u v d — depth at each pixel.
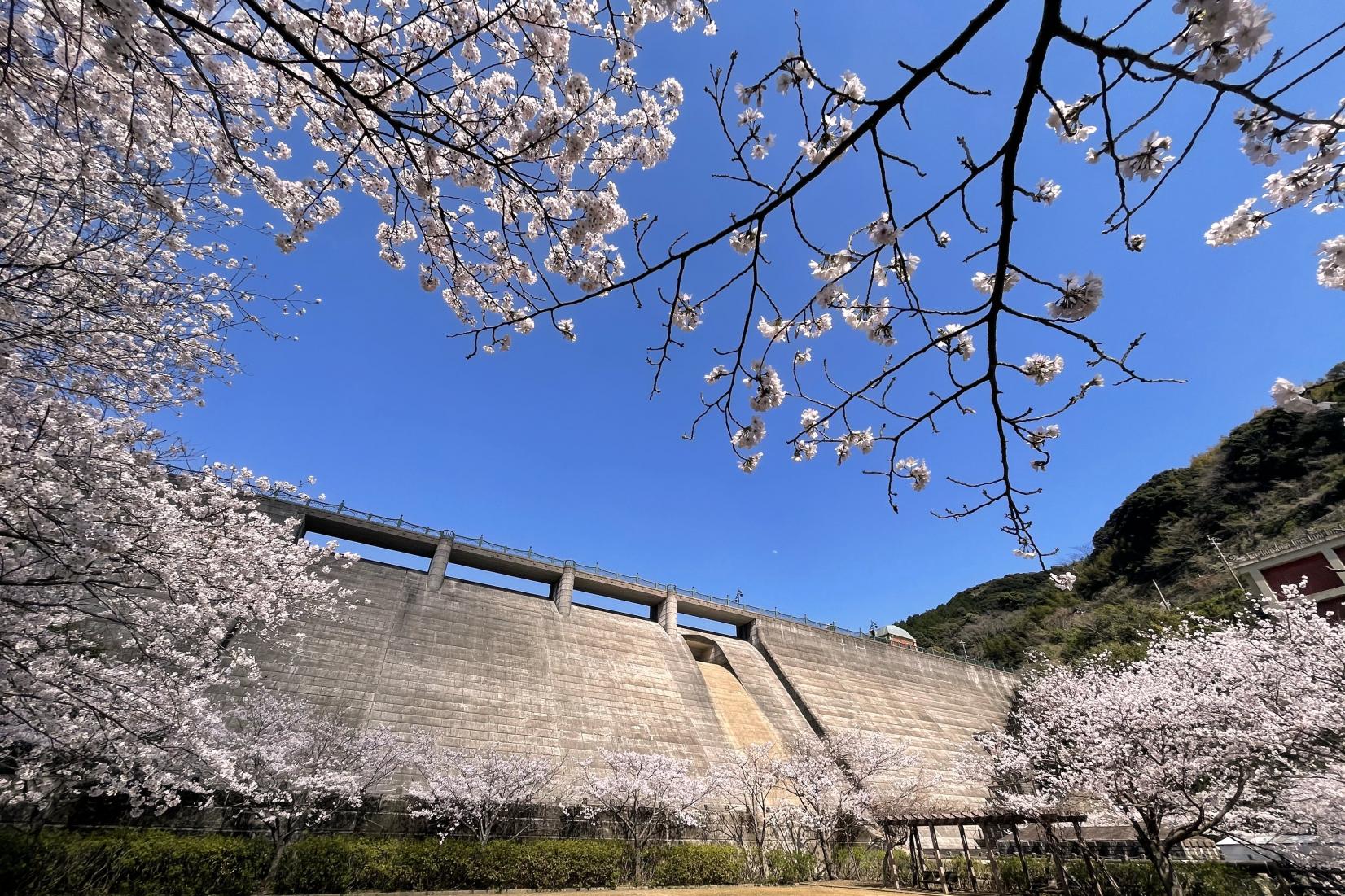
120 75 4.92
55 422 7.98
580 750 28.78
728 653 45.91
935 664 58.09
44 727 9.67
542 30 4.69
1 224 6.36
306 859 17.16
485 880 19.27
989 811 21.28
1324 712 13.55
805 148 3.39
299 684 25.03
